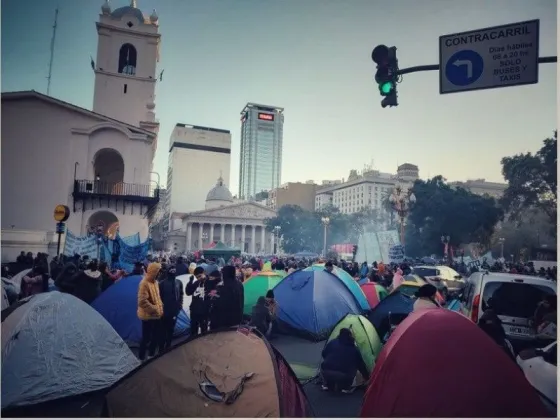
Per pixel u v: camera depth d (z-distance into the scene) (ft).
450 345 15.96
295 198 290.76
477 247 141.18
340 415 19.47
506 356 15.62
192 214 295.48
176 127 305.73
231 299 25.00
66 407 19.66
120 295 31.35
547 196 100.58
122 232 91.04
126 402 16.62
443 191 116.16
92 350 21.67
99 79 118.83
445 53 25.81
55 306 21.45
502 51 24.84
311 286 36.52
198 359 17.13
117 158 109.81
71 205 89.45
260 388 15.75
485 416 14.62
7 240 60.13
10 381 18.99
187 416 15.64
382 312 32.32
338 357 22.70
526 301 26.89
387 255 77.71
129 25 121.80
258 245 312.50
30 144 88.84
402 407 15.46
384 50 27.09
